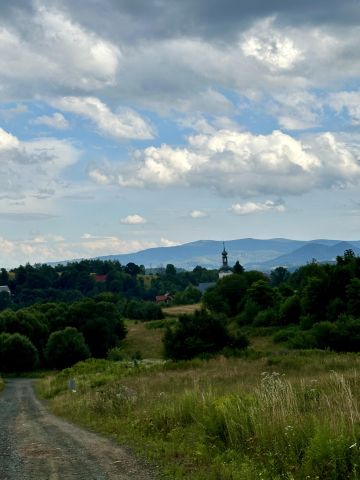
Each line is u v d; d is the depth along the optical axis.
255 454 9.96
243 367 38.38
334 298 82.00
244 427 11.27
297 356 44.91
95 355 104.25
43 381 58.09
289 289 106.19
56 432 17.08
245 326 98.75
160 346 100.62
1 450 13.68
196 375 33.81
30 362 86.00
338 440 8.59
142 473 10.09
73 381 36.25
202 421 13.04
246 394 14.31
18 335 86.56
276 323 92.12
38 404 33.69
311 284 84.00
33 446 14.18
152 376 38.19
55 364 88.00
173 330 62.41
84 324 106.00
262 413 11.52
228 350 57.53
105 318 106.38
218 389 21.66
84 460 11.76
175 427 13.99
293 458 9.12
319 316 82.25
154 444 12.74
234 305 116.25
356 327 57.88
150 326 122.75
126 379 37.03
